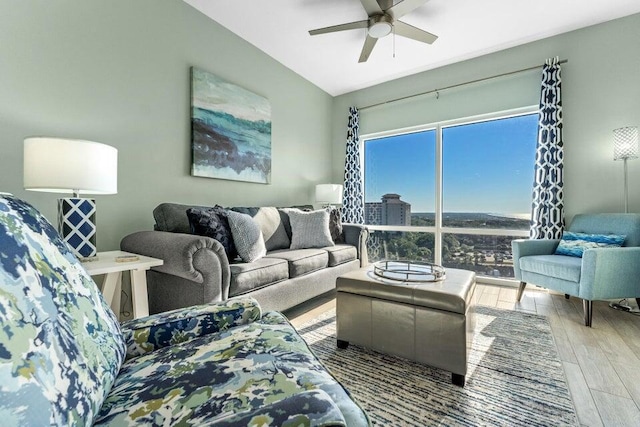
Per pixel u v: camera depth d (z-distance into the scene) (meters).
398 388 1.40
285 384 0.62
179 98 2.46
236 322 1.02
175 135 2.44
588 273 2.09
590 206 2.81
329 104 4.42
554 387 1.39
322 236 2.96
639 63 2.61
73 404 0.49
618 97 2.69
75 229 1.48
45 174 1.32
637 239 2.31
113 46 2.05
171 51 2.39
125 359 0.80
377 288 1.63
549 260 2.40
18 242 0.58
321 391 0.53
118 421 0.53
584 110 2.83
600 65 2.76
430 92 3.66
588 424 1.15
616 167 2.70
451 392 1.36
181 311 0.99
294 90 3.72
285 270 2.24
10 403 0.40
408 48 3.17
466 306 1.42
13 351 0.44
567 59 2.89
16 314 0.48
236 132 2.91
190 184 2.56
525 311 2.43
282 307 2.19
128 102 2.14
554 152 2.88
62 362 0.52
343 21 2.72
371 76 3.85
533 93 3.09
